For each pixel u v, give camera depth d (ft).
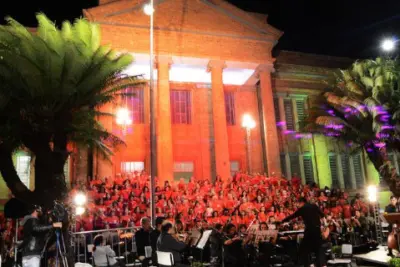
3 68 42.88
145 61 85.76
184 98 99.30
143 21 84.12
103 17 81.51
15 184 46.70
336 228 59.00
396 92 65.92
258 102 103.30
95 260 37.99
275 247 49.52
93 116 50.78
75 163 79.71
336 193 83.20
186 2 88.63
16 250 34.91
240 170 91.71
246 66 93.45
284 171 100.89
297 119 105.60
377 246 55.21
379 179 107.55
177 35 86.69
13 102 45.32
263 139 99.76
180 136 96.22
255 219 60.03
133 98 93.35
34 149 47.34
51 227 30.78
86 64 47.03
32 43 45.06
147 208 62.34
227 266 42.91
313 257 45.03
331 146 106.83
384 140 67.41
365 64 71.51
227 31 90.48
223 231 46.65
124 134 81.71
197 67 92.22
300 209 39.01
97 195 65.62
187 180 94.32
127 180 72.08
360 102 69.56
